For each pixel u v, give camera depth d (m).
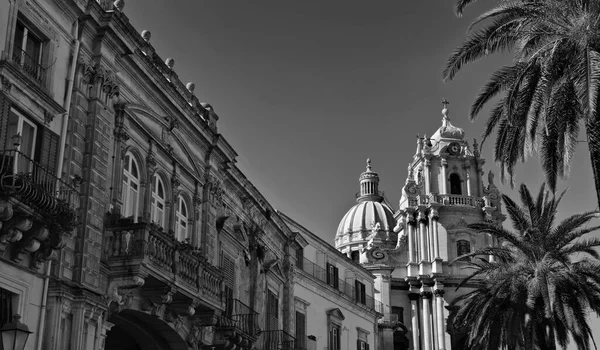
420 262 80.69
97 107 21.80
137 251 21.56
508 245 42.28
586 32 22.16
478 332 40.62
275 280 40.59
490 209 81.44
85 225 20.55
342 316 52.97
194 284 24.88
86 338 20.05
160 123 26.16
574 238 38.28
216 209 30.97
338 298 53.22
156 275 22.30
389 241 102.38
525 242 38.91
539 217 39.12
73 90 21.12
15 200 16.73
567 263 36.75
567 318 35.72
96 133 21.58
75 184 20.50
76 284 19.84
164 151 26.06
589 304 35.91
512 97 24.23
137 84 24.72
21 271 18.09
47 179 19.03
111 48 22.81
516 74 24.70
